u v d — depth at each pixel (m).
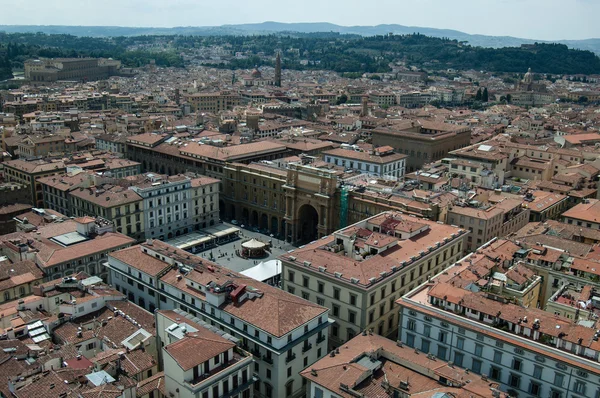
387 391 98.19
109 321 125.25
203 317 129.38
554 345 107.62
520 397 111.81
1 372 103.19
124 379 103.69
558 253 154.88
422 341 126.38
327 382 100.38
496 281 135.25
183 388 99.62
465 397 90.44
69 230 184.12
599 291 134.38
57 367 106.75
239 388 106.75
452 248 172.00
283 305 122.50
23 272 153.75
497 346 113.44
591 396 102.38
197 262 145.88
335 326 146.88
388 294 146.25
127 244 176.75
